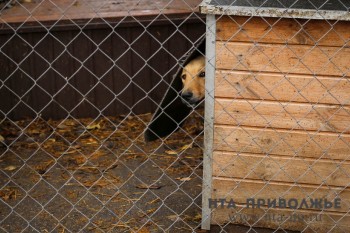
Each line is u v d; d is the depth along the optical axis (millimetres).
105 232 4039
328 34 3537
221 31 3602
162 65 6148
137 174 4984
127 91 6137
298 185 3799
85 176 4945
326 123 3670
